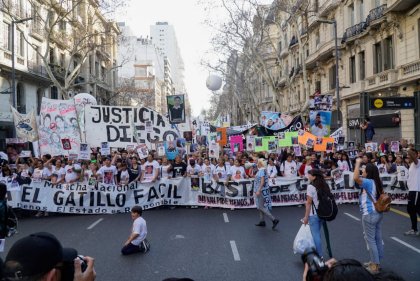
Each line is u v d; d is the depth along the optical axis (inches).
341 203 606.5
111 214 554.9
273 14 1428.4
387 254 323.6
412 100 847.1
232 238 389.4
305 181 599.8
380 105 835.4
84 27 1462.8
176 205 590.2
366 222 282.2
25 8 1371.8
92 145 678.5
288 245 358.0
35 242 81.7
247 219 490.9
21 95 1395.2
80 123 674.2
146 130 687.7
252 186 577.0
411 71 981.2
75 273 97.7
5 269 79.5
